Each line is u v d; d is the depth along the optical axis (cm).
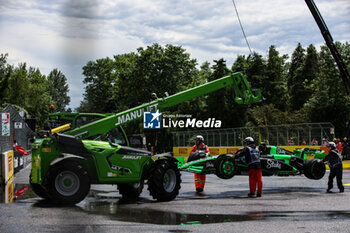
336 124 4838
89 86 7875
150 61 5888
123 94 6316
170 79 5947
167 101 1241
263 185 1432
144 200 1021
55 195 862
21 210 809
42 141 929
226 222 711
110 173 962
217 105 5562
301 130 3131
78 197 880
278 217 763
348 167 2469
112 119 1108
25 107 6644
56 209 827
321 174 1477
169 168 1012
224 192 1220
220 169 1184
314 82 5200
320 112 4912
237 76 1390
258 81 6688
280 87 6719
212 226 675
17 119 2425
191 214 793
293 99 6612
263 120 4978
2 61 6700
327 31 2067
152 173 994
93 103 7812
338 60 2100
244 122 5525
